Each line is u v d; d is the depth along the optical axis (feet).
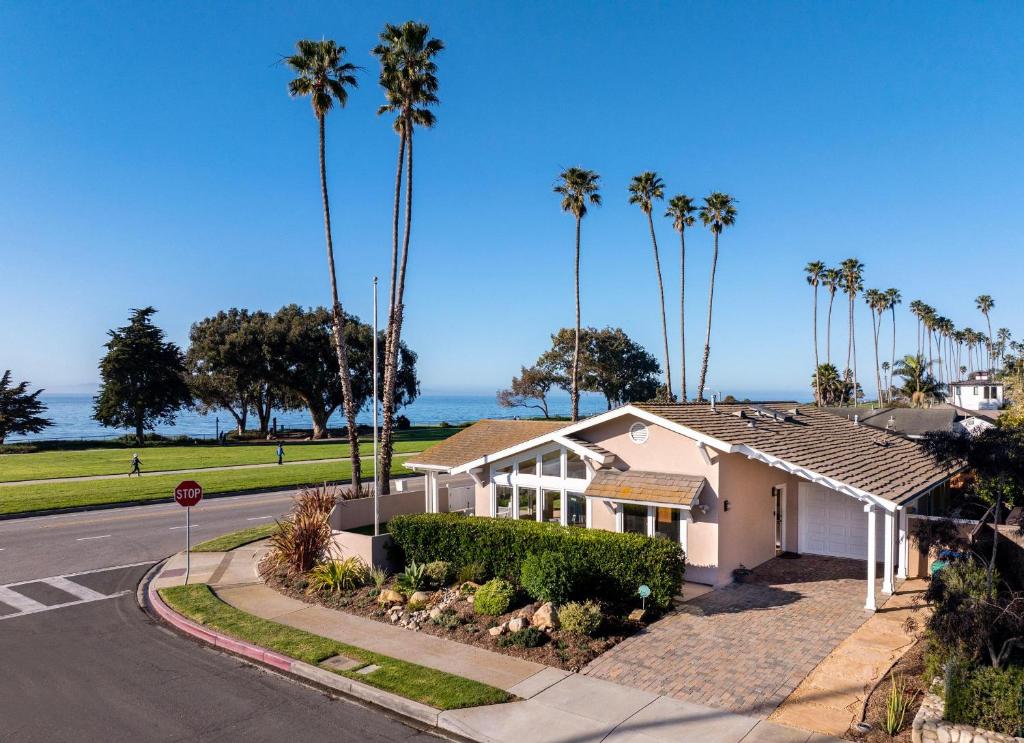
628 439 55.88
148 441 218.79
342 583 50.67
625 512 54.75
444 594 47.14
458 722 29.91
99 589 53.36
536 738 28.50
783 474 60.70
